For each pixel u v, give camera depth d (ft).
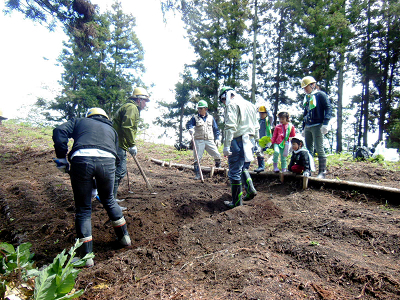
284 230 11.32
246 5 78.07
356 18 71.51
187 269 8.68
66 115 95.45
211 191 16.92
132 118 13.35
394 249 9.13
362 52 83.92
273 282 7.36
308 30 70.38
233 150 14.03
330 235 10.48
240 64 84.99
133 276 8.70
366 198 14.08
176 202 14.92
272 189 17.12
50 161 25.25
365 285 7.24
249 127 14.20
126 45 88.69
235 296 6.84
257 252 9.36
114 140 11.05
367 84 83.71
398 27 78.13
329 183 15.31
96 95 84.64
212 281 7.80
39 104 86.99
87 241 9.59
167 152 32.35
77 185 9.75
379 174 17.61
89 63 84.94
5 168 23.54
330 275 7.89
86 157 9.70
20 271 6.18
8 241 11.84
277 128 17.71
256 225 11.99
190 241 10.94
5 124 45.85
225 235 11.28
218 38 82.02
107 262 9.45
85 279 8.39
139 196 16.17
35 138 36.60
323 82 69.77
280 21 85.35
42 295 5.65
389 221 11.32
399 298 6.66
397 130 69.51
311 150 18.03
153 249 10.32
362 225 10.92
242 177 15.01
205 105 20.36
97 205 15.06
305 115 17.48
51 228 12.39
